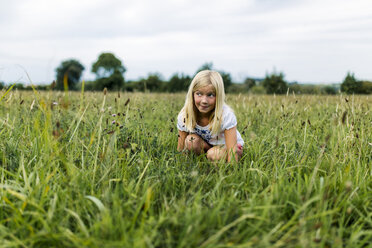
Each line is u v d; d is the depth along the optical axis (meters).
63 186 1.86
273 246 1.33
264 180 2.14
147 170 2.17
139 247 1.26
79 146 2.56
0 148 2.39
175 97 8.24
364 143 2.73
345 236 1.63
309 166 2.37
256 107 4.83
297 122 3.85
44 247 1.45
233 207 1.60
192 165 2.46
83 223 1.55
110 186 1.86
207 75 2.72
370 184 2.10
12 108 3.60
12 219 1.52
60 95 4.20
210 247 1.34
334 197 1.75
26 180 1.79
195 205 1.60
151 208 1.70
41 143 2.26
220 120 2.82
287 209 1.75
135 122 3.07
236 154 2.64
